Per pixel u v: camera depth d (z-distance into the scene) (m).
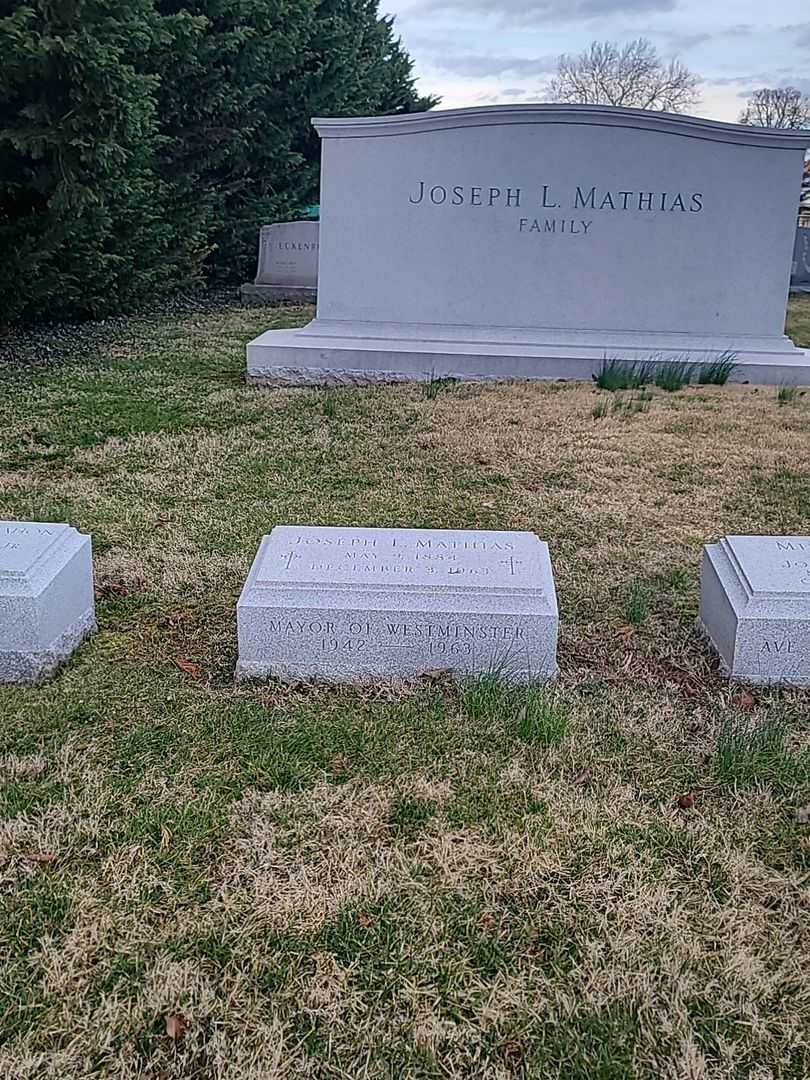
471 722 2.04
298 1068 1.25
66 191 6.00
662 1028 1.31
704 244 5.52
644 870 1.61
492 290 5.59
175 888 1.54
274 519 3.27
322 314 5.68
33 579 2.20
